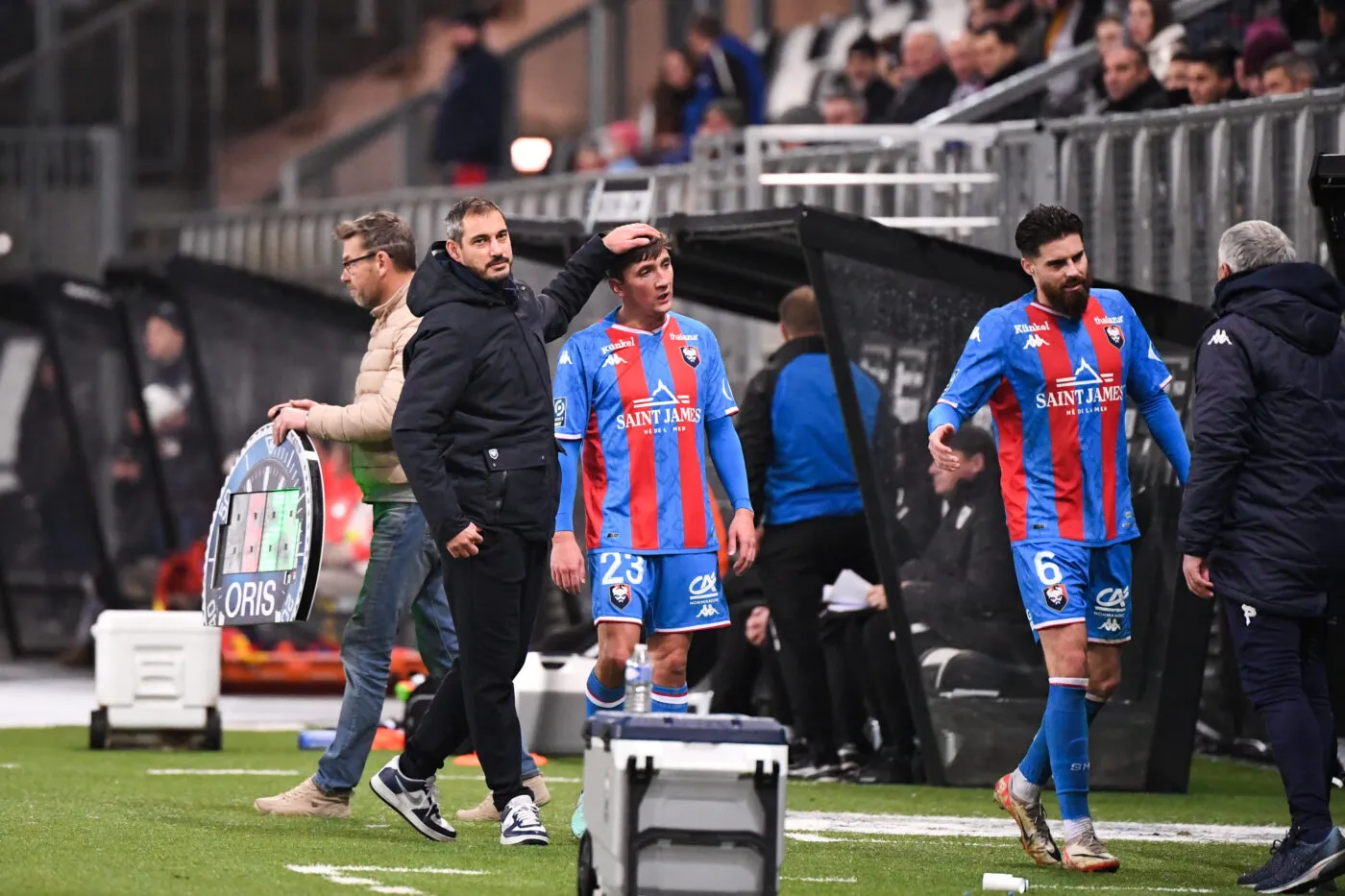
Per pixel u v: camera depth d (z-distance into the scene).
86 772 30.23
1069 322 21.52
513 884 18.67
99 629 35.00
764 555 31.31
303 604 23.33
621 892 15.84
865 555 31.22
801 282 34.41
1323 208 22.67
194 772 30.58
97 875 18.89
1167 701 30.34
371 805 25.78
